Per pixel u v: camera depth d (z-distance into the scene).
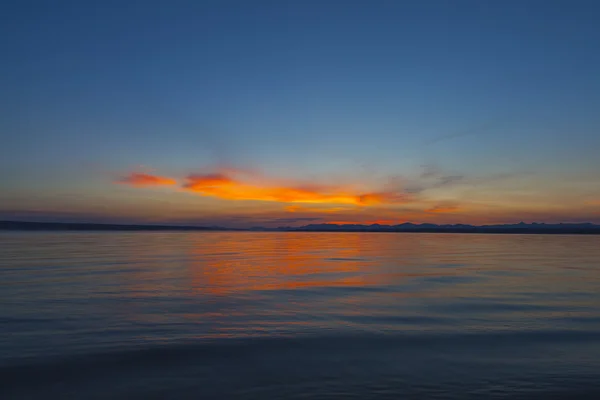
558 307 12.45
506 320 10.95
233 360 8.03
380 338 9.41
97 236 79.56
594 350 8.61
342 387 6.87
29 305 12.52
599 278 18.44
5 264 23.30
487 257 30.25
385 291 15.19
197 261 26.19
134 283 16.72
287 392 6.68
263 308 12.35
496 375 7.35
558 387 6.88
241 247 43.66
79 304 12.70
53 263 23.97
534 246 47.66
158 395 6.56
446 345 8.91
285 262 25.91
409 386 6.91
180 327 10.23
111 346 8.77
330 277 18.84
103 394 6.59
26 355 8.21
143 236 85.19
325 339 9.32
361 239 75.62
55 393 6.63
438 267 23.02
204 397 6.49
